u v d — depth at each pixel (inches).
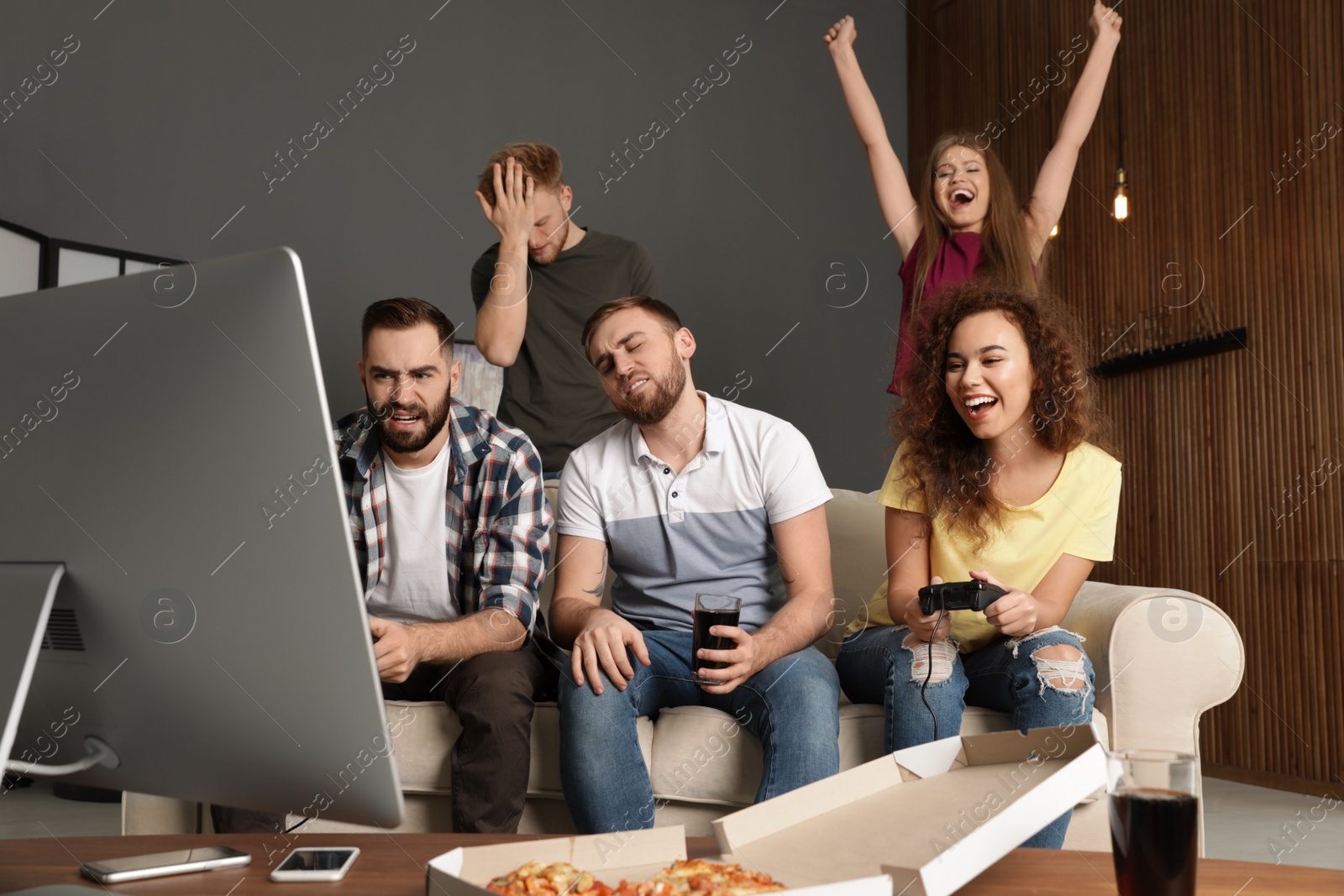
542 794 57.4
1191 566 146.4
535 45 182.1
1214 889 25.8
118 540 24.0
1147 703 60.5
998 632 61.1
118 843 31.5
